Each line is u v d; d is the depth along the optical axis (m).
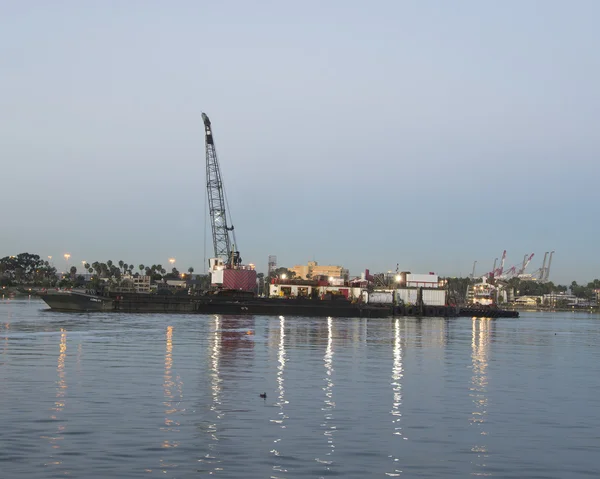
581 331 174.75
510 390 53.75
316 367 65.75
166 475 28.47
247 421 38.75
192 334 104.75
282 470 29.59
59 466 29.27
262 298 185.75
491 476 29.55
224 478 28.30
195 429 36.41
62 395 45.28
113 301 176.88
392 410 43.34
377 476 29.14
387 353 83.31
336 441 34.75
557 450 34.03
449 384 56.22
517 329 175.00
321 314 192.25
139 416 39.19
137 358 69.31
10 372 56.31
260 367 64.38
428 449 33.69
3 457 30.38
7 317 148.38
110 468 29.19
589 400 49.47
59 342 86.12
